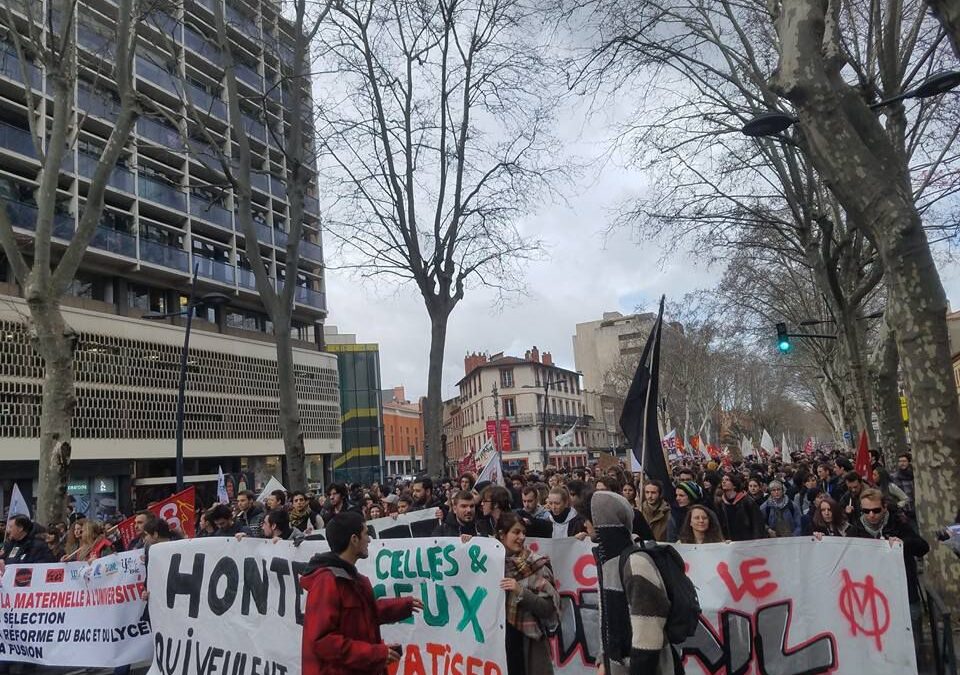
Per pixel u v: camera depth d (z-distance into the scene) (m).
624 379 76.75
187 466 35.12
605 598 3.89
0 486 25.34
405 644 5.38
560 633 5.74
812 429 118.00
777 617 5.13
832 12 7.83
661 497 7.88
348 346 59.88
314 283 45.69
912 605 6.05
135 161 32.31
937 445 7.42
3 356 25.22
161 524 8.27
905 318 7.62
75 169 28.91
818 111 7.79
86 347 28.95
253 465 39.34
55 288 11.88
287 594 6.10
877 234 7.74
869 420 16.52
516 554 5.20
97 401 29.16
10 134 26.92
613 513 3.89
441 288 17.83
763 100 15.34
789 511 10.79
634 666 3.52
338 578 3.77
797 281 35.34
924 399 7.52
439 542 5.39
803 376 57.53
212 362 36.19
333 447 45.19
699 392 54.00
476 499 6.62
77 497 28.50
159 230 34.53
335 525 3.91
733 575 5.23
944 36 12.17
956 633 6.95
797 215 17.36
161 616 6.68
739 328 37.00
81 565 7.82
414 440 96.94
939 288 7.58
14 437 25.25
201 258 35.66
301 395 42.94
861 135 7.92
